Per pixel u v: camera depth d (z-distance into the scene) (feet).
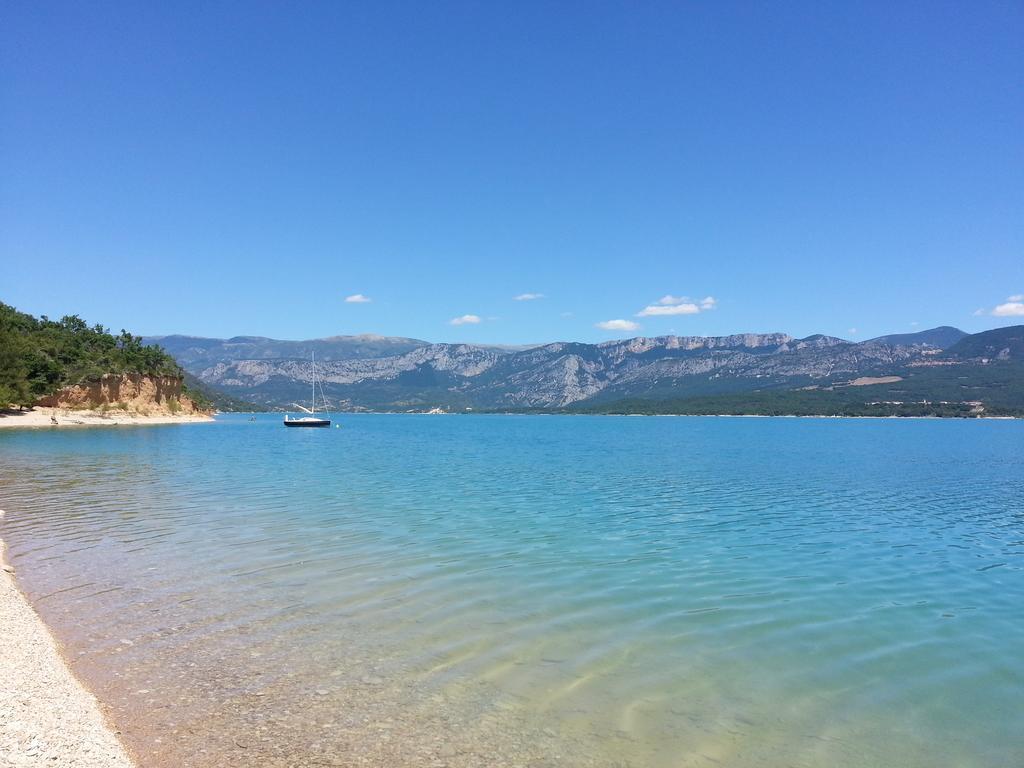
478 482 132.77
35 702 30.58
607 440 347.36
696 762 27.63
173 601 48.49
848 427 606.96
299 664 37.14
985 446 286.25
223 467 160.35
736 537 76.23
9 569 57.16
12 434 290.35
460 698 33.24
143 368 488.85
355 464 178.09
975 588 55.36
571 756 27.84
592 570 59.72
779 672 37.27
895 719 31.89
